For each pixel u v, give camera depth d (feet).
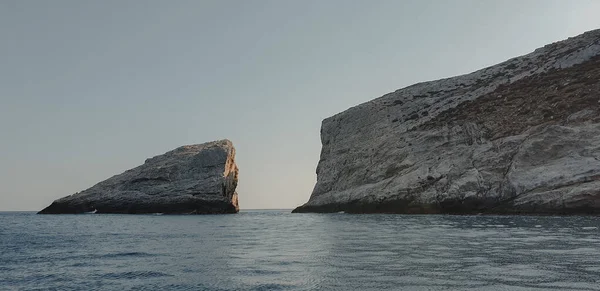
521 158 162.30
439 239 67.56
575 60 206.59
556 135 159.22
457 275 36.09
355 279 35.68
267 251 58.54
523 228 86.69
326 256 50.67
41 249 67.46
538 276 34.76
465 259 44.91
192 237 88.07
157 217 243.60
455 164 184.24
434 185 181.37
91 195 330.13
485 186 163.32
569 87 186.91
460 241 63.52
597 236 66.85
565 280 33.01
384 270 39.58
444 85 257.34
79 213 323.16
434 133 210.79
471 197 163.84
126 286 36.11
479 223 107.65
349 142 265.95
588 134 153.58
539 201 142.61
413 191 187.73
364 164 237.25
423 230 88.28
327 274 38.37
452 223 110.63
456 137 201.05
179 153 360.89
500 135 184.44
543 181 147.64
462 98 231.71
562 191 138.82
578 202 132.87
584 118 163.32
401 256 48.73
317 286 33.53
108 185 336.90
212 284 35.88
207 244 71.15
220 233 99.66
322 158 282.77
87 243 77.41
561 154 154.40
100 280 39.01
